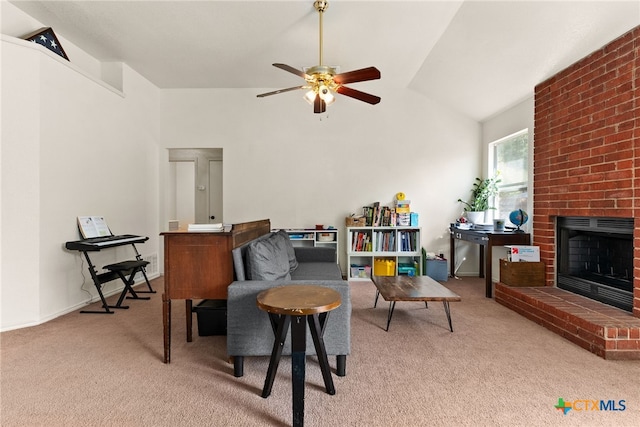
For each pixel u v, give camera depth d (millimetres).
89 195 3529
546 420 1515
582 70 2814
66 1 2934
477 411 1587
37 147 2879
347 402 1664
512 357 2176
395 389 1787
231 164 4957
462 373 1962
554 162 3172
